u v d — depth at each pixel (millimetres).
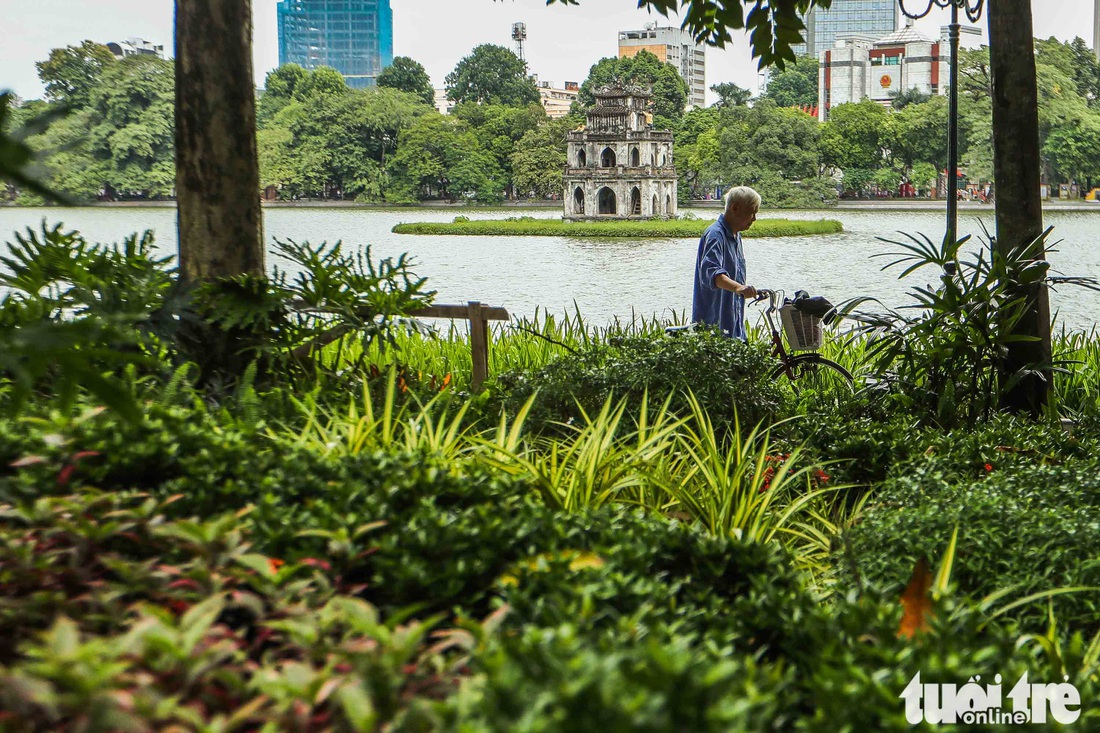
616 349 6832
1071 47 76250
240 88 6578
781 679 2207
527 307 21297
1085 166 74188
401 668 1974
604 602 2420
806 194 85500
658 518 3438
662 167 72688
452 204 95688
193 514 3230
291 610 2281
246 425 4043
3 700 1867
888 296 21781
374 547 2805
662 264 35188
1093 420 6277
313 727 1873
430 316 7480
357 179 94625
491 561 2789
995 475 4637
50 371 4930
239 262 6617
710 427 5047
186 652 1953
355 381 6520
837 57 140625
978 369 6660
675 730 1594
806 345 8086
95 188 48531
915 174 89562
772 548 3275
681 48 182375
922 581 2775
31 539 2764
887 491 4668
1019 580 3572
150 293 6176
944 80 137625
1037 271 6613
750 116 88812
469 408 6441
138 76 50219
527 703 1655
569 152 71750
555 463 4273
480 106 106062
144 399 4953
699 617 2564
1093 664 2617
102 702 1744
